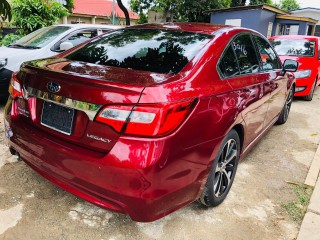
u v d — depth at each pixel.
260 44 3.60
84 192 2.10
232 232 2.47
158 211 2.00
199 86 2.20
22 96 2.43
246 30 3.25
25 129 2.35
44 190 2.79
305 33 20.16
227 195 2.98
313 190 3.13
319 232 2.51
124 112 1.86
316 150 4.25
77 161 2.00
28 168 3.13
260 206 2.85
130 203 1.93
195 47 2.53
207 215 2.65
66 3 18.69
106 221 2.47
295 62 4.23
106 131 1.92
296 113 6.28
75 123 2.07
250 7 17.62
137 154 1.84
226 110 2.41
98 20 25.38
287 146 4.39
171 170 1.96
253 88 2.98
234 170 2.96
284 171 3.58
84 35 5.96
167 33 2.85
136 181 1.87
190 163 2.11
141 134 1.85
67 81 2.05
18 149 2.46
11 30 9.27
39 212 2.50
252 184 3.23
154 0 17.64
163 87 1.94
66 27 5.89
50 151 2.14
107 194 1.96
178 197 2.12
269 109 3.77
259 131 3.63
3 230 2.28
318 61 7.48
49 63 2.49
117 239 2.29
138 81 1.98
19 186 2.82
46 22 8.64
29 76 2.35
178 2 17.28
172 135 1.92
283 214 2.75
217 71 2.46
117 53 2.63
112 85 1.89
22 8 8.15
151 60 2.43
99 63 2.54
